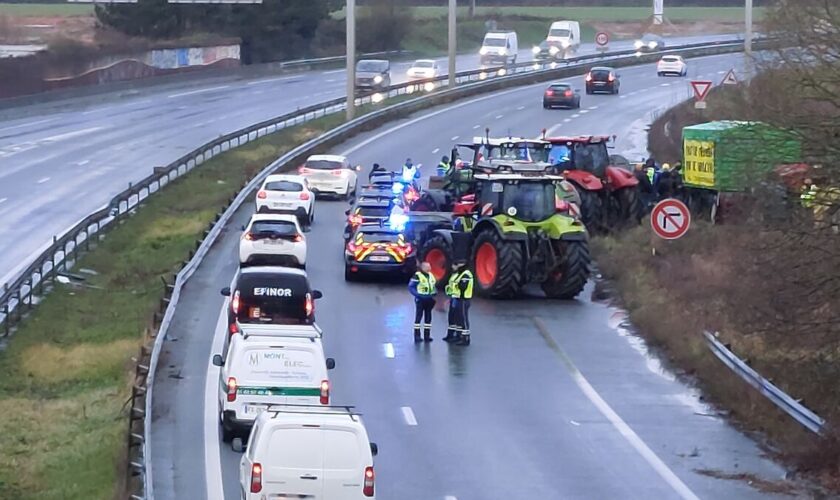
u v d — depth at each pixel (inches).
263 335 1679.4
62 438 1830.7
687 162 3144.7
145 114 5890.8
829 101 1679.4
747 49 4077.3
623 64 7598.4
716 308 2224.4
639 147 4680.1
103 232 3366.1
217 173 4343.0
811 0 2003.0
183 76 7150.6
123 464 1566.2
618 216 3102.9
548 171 2608.3
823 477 1526.8
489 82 6476.4
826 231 1701.5
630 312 2452.0
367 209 3093.0
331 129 4913.9
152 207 3730.3
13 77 6023.6
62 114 5880.9
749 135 2000.5
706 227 2883.9
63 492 1550.2
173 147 4872.0
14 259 3080.7
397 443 1676.9
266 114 5861.2
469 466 1585.9
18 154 4670.3
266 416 1288.1
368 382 1968.5
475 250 2581.2
